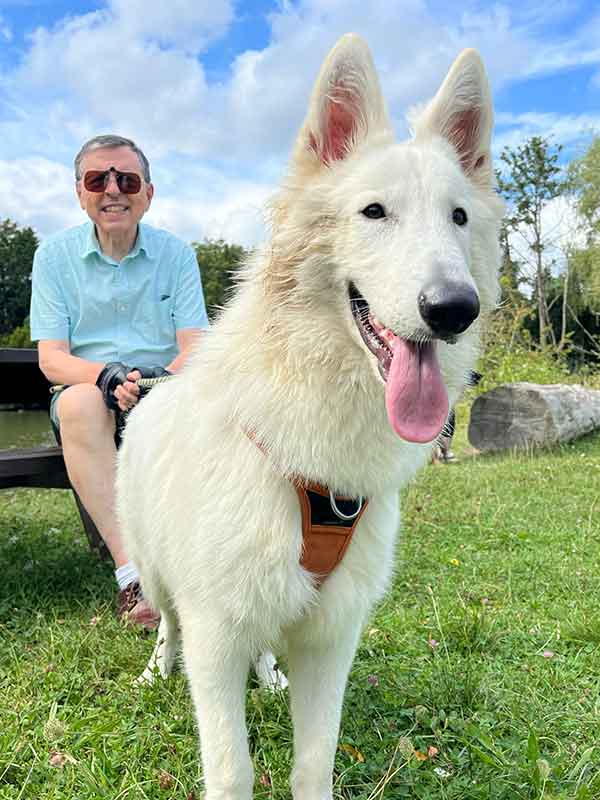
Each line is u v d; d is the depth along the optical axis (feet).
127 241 5.52
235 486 2.83
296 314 2.85
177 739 3.40
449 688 3.84
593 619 4.81
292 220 2.90
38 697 3.77
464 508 8.36
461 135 3.36
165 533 3.19
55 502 9.14
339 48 3.01
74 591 5.46
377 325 2.78
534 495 9.14
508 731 3.60
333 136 3.10
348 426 2.81
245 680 2.97
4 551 6.41
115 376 4.94
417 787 3.08
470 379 3.27
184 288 5.69
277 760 3.29
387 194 2.82
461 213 3.02
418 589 5.67
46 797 2.96
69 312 5.53
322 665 3.06
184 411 3.23
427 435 2.65
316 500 2.82
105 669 4.13
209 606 2.90
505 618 4.97
